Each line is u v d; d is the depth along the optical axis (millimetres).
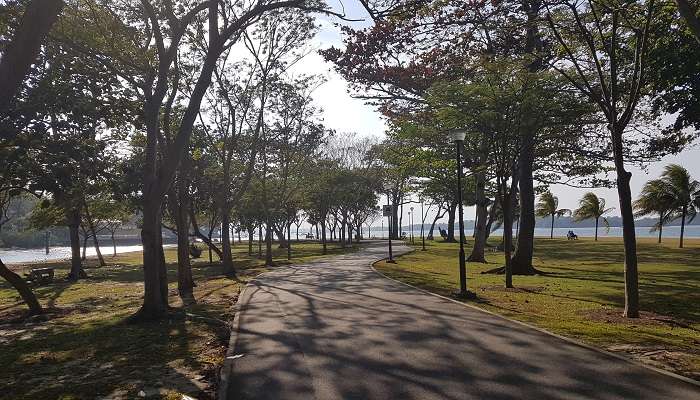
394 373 7074
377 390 6375
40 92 13688
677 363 7414
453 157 22953
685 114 15094
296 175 37688
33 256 64750
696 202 46969
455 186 37781
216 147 25922
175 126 20641
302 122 32156
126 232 107188
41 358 8938
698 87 14430
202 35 19391
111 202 30812
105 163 16781
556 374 6891
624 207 11922
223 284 21359
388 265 28875
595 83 15680
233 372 7359
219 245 73250
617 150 12023
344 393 6301
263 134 30266
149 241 12930
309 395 6266
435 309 12508
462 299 14336
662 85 14195
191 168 24562
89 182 18938
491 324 10469
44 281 27078
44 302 19016
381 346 8672
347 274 23078
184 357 8602
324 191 45938
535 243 58812
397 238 78562
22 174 14523
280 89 27547
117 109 14359
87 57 13867
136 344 9875
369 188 58062
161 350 9234
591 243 56781
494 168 19438
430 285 18109
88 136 15742
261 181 33875
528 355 7898
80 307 17219
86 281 28078
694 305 13828
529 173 23594
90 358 8828
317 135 33375
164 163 12977
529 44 14500
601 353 7977
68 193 16562
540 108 15648
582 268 26828
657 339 9117
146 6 12711
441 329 10000
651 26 12680
